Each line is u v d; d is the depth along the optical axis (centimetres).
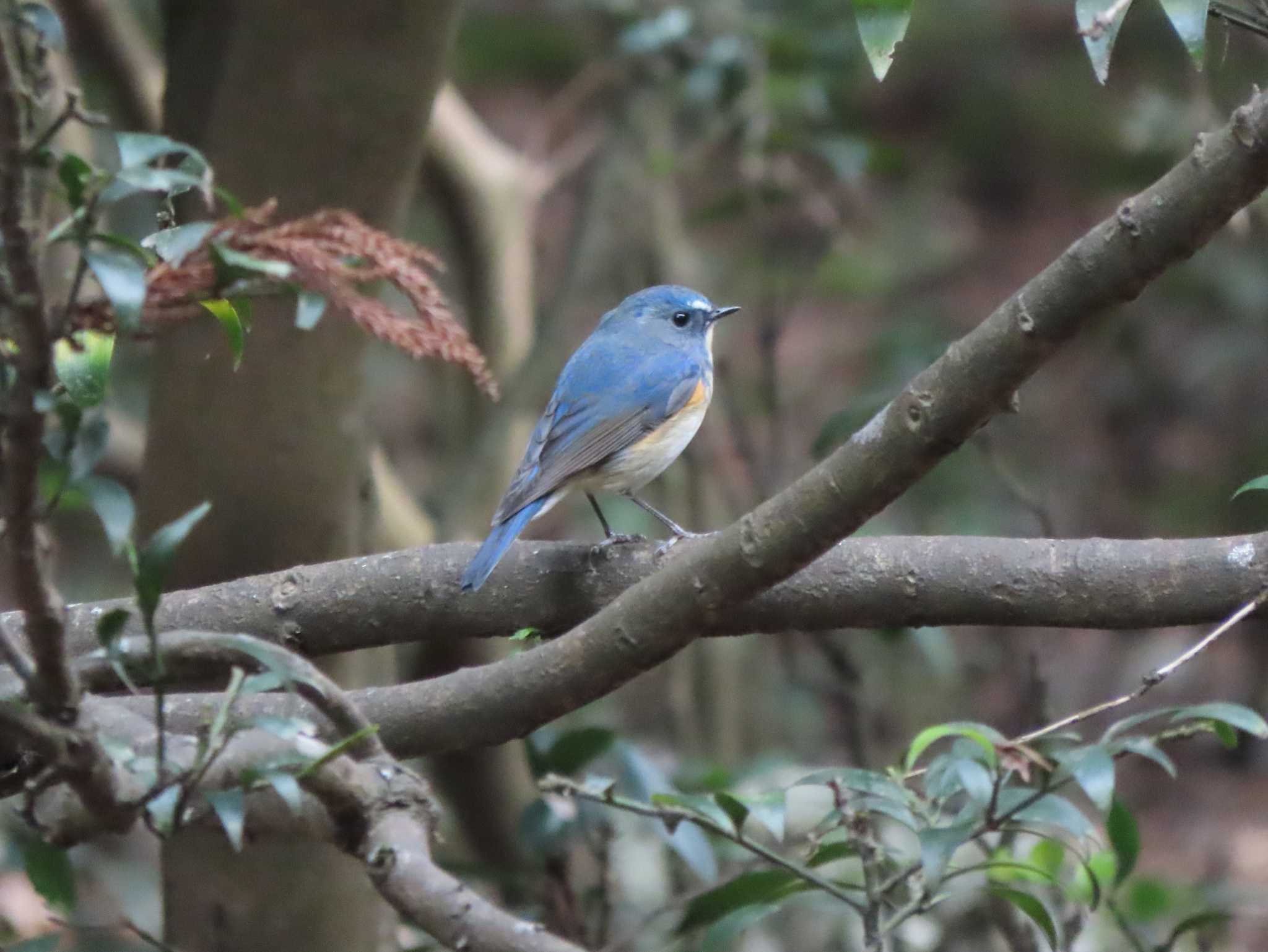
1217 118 1149
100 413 423
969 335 450
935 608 587
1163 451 1689
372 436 872
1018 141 1905
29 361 349
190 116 738
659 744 1296
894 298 1819
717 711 1277
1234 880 1258
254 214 471
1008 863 608
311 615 634
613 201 1320
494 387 533
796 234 1441
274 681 441
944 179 1919
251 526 754
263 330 729
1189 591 568
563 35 1853
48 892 596
